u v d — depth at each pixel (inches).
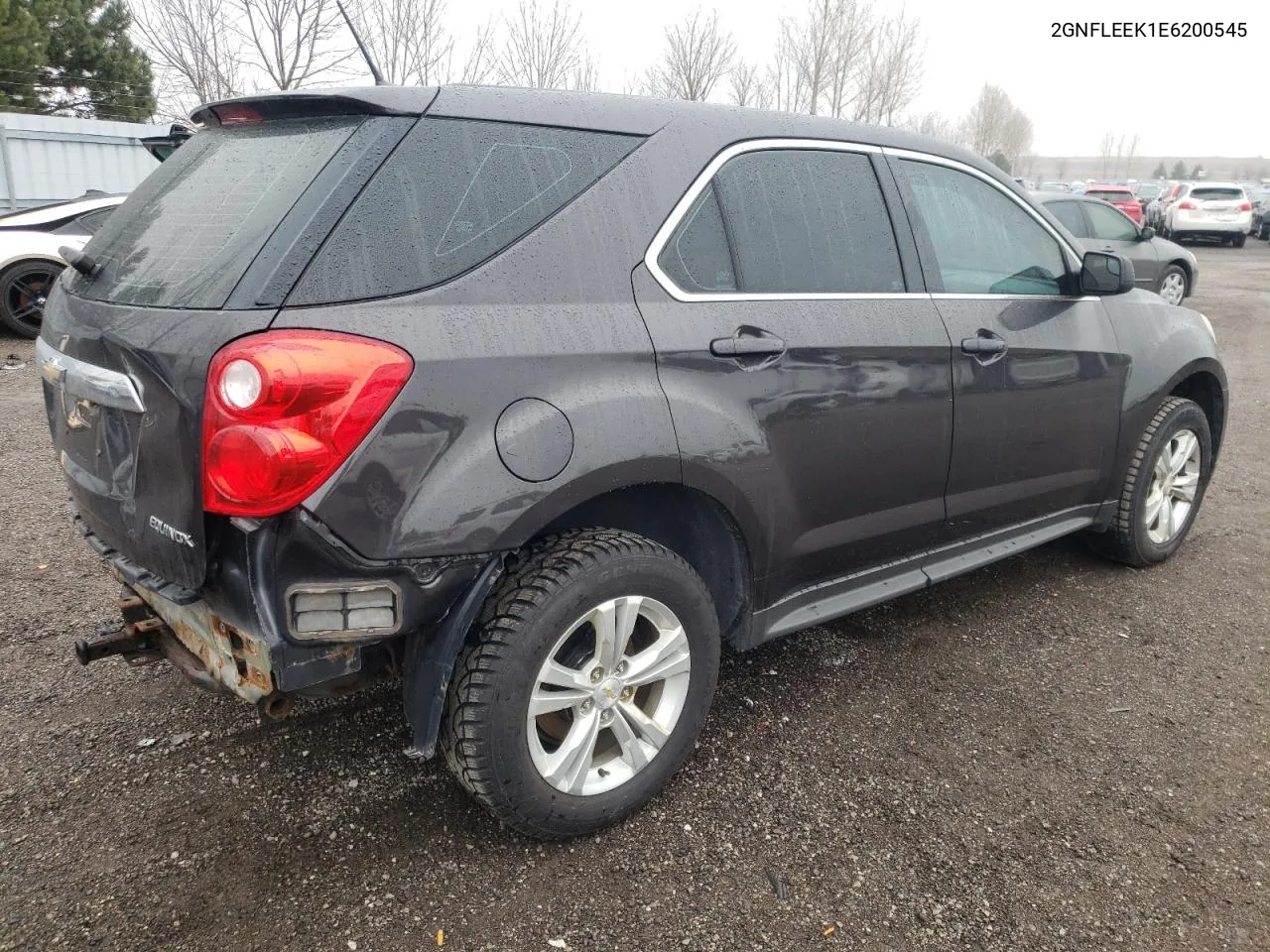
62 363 93.9
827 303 109.5
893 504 119.8
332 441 74.7
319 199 79.0
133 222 98.2
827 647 139.7
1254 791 106.9
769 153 108.7
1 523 178.9
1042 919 87.1
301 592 77.5
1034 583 164.6
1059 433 140.9
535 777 90.1
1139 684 130.5
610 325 90.7
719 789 105.1
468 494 81.0
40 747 109.8
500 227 86.8
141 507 84.2
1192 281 510.3
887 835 98.0
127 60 929.5
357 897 87.7
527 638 86.3
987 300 129.3
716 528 106.3
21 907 85.5
